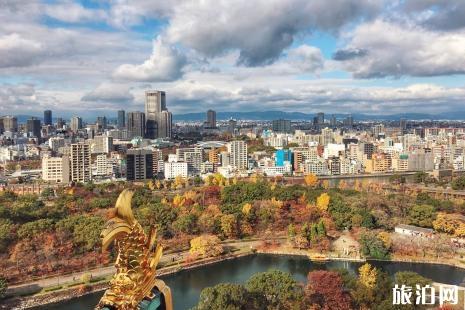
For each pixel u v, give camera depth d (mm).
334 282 155875
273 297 156875
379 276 163750
